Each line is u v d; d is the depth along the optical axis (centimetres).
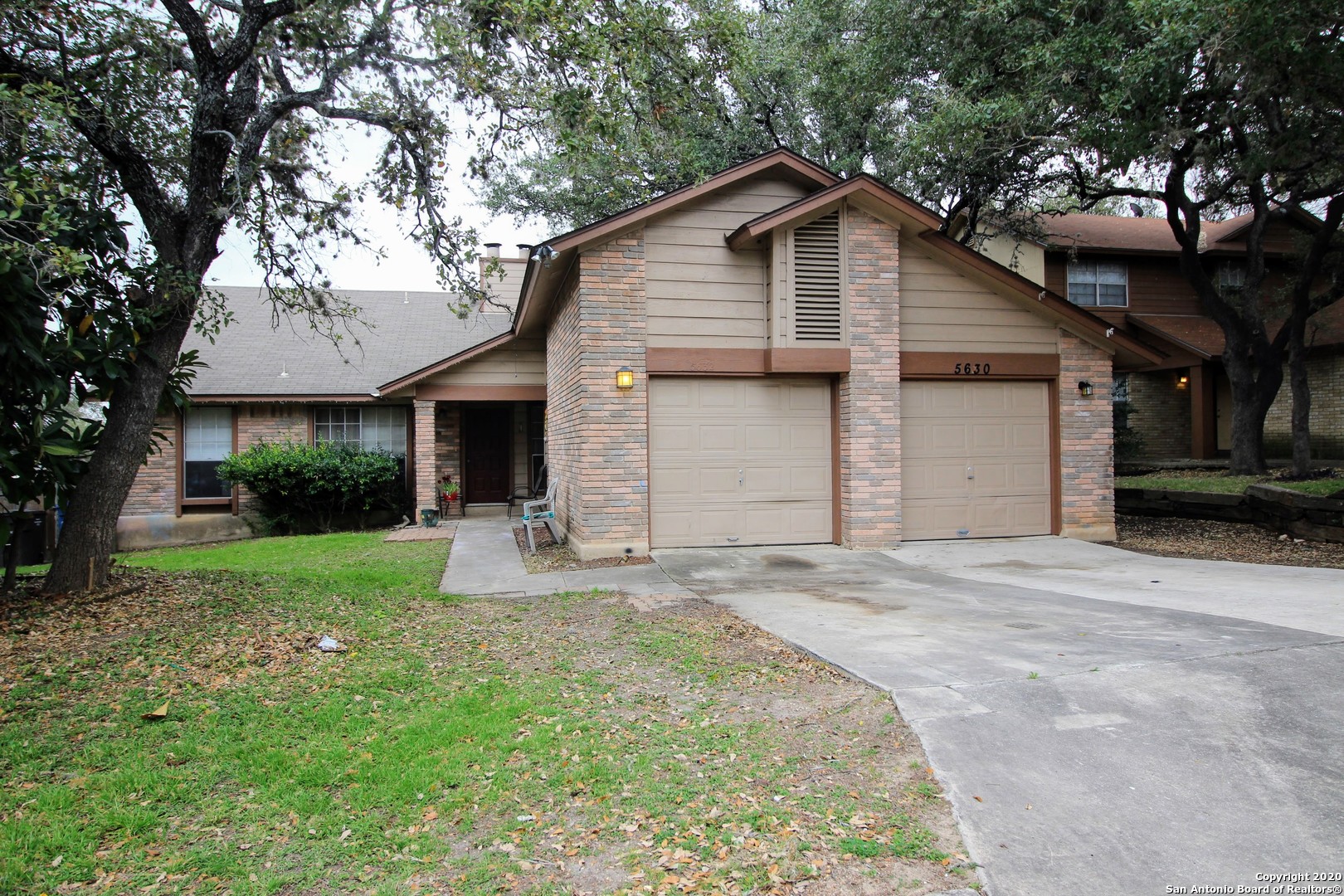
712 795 345
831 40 1617
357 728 428
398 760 387
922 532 1075
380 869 297
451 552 1138
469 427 1761
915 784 348
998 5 1138
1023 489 1107
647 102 822
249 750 400
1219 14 879
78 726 426
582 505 974
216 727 429
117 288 716
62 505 716
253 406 1645
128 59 766
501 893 279
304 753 396
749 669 512
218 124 729
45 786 360
